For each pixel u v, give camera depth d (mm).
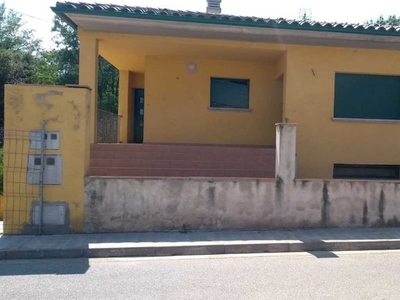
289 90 11234
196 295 4875
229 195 8055
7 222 7617
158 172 9719
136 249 6836
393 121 11516
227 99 12812
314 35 10438
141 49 11742
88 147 7973
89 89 7898
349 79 11609
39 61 39688
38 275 5688
